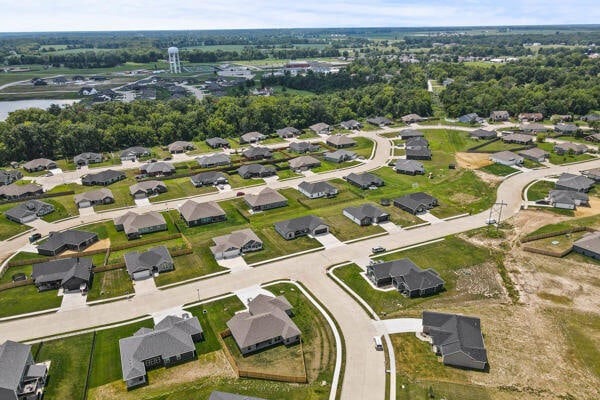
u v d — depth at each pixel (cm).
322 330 7262
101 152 18662
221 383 6181
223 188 13950
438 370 6350
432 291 8275
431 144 18600
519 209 11869
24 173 15800
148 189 13388
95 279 8844
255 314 7500
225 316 7644
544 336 7006
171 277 8875
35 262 9500
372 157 17050
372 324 7388
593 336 6981
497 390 5959
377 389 6025
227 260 9494
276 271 9031
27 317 7681
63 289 8500
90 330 7319
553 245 9850
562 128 19262
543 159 15925
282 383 6178
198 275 8931
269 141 19750
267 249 9944
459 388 6003
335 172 15350
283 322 7144
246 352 6750
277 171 15538
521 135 18250
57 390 6094
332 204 12538
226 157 16462
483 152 17150
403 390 5994
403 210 11994
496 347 6762
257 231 10850
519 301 7962
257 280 8725
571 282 8494
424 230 10788
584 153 16538
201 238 10519
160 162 15700
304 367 6431
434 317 7131
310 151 17962
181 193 13550
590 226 10675
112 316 7675
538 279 8625
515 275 8794
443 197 12888
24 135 17288
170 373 6391
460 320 6994
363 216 11056
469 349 6425
